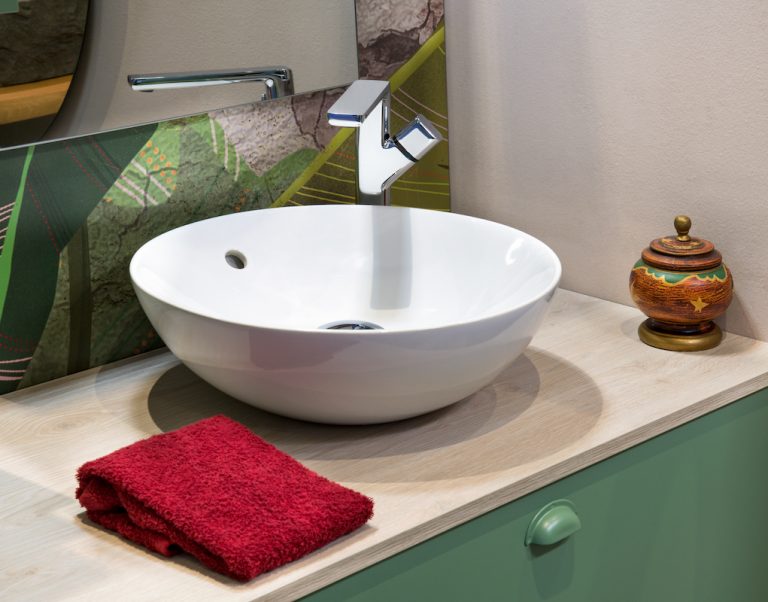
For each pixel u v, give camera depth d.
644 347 1.29
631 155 1.35
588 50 1.36
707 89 1.24
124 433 1.12
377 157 1.32
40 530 0.95
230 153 1.41
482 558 1.01
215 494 0.91
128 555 0.90
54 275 1.27
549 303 1.08
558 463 1.03
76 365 1.31
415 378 0.99
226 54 1.37
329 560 0.88
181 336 1.05
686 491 1.20
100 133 1.27
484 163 1.57
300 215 1.39
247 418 1.14
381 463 1.04
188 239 1.29
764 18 1.15
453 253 1.34
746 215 1.24
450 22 1.55
